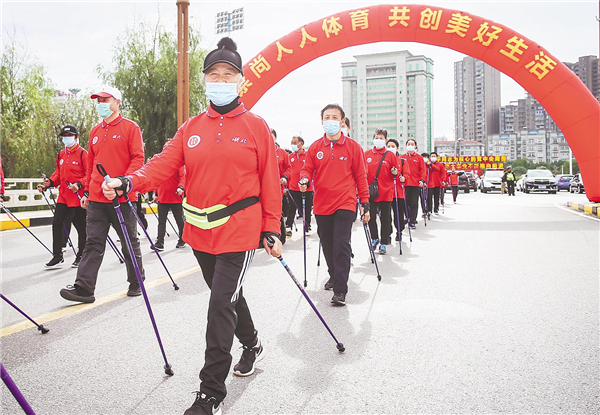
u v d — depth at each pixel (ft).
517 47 48.70
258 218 9.38
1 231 38.81
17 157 71.67
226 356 8.70
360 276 20.89
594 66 477.77
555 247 28.17
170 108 81.87
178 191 26.22
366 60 478.59
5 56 75.77
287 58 52.13
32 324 14.11
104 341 12.64
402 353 11.75
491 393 9.55
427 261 24.31
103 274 21.75
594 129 48.52
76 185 20.06
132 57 83.20
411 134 471.62
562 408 8.91
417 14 50.16
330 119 17.10
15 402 9.23
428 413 8.78
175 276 21.03
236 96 9.41
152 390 9.78
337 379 10.28
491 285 18.79
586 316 14.57
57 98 77.56
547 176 112.98
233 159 9.09
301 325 14.03
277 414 8.77
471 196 99.76
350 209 17.19
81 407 9.05
